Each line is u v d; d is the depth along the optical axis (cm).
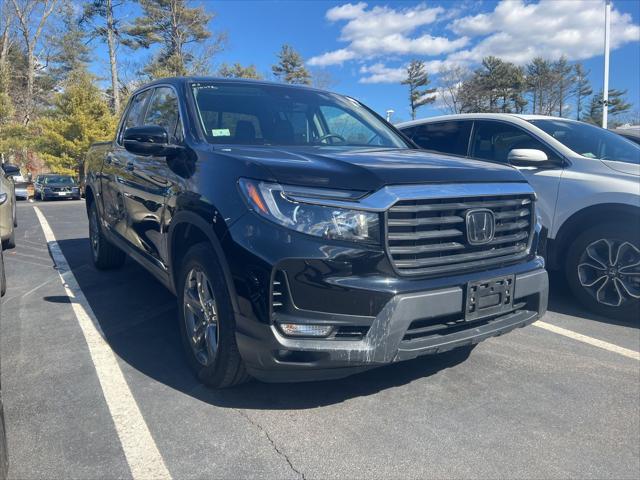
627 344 410
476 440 273
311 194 259
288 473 243
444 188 281
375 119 464
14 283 572
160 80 461
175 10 4822
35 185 3003
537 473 248
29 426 278
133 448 259
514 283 304
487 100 5269
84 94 3684
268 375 269
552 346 404
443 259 279
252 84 431
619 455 264
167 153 346
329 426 283
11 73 4712
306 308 255
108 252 596
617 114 5725
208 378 312
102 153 566
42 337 407
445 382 340
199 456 254
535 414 302
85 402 304
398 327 259
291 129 393
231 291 272
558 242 481
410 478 241
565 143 505
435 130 620
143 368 350
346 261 255
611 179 452
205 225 291
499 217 306
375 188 263
